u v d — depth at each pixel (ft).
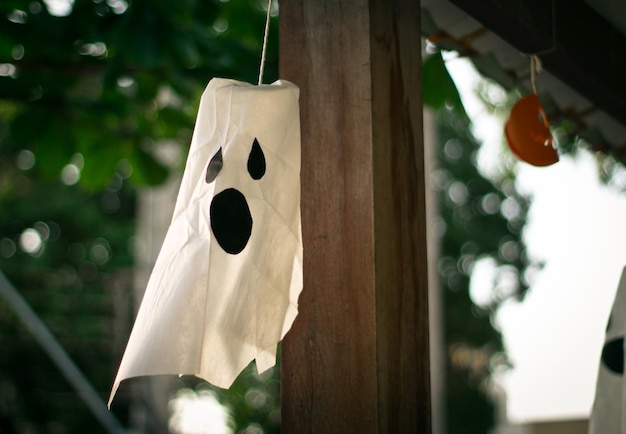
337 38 4.75
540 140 6.70
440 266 41.32
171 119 12.30
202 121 4.24
